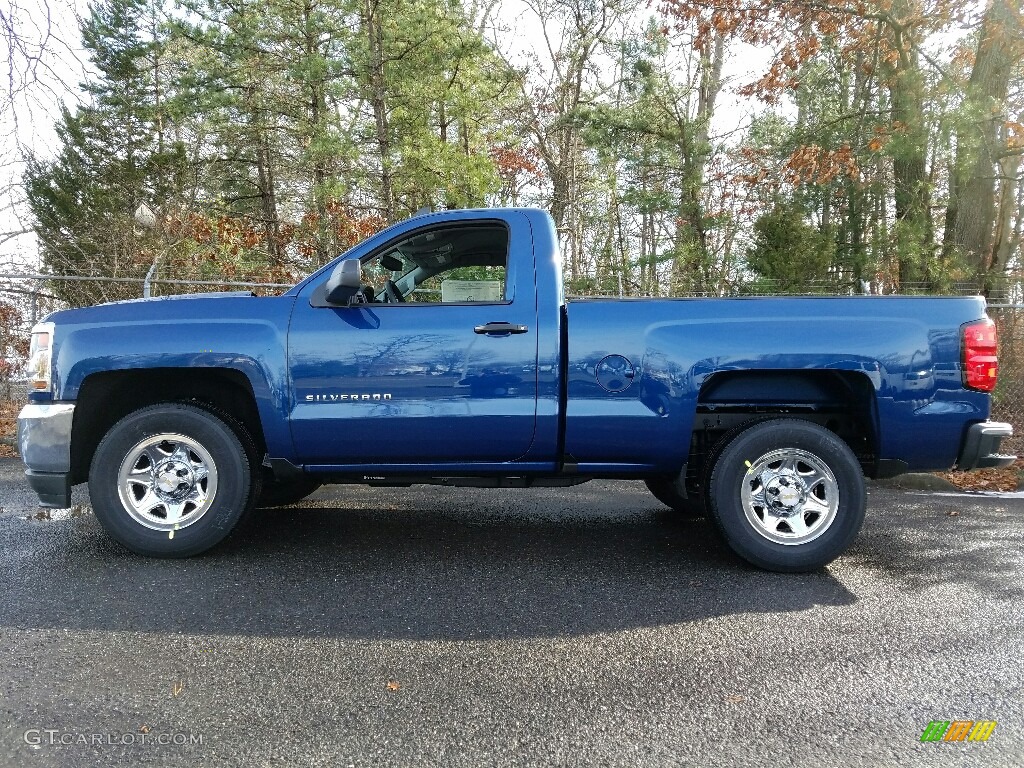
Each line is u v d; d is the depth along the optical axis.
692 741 2.32
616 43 18.16
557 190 25.05
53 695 2.58
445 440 4.18
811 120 16.05
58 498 4.13
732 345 4.07
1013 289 13.05
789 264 13.49
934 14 12.97
